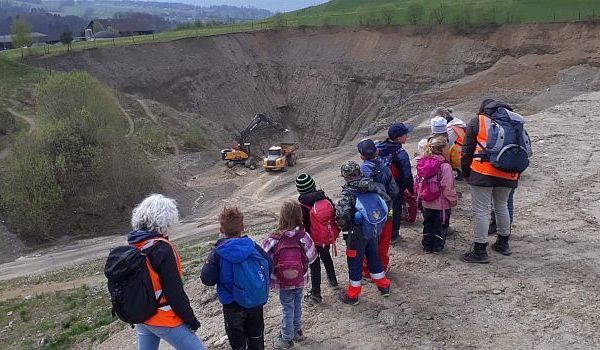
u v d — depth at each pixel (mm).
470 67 60219
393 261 8039
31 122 42438
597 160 13102
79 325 11953
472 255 7777
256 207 30734
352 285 6793
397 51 66312
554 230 8828
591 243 8242
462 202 10672
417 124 45312
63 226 30859
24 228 29953
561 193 10742
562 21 58156
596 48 53344
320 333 6355
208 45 70250
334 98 68000
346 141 64000
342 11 88562
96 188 32688
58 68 58719
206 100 65938
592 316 6254
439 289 7086
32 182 30594
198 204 33188
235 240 5078
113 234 30922
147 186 34219
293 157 38562
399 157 8094
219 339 6785
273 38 74812
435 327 6270
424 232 8188
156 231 4602
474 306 6641
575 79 50656
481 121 7082
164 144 45500
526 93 50094
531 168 12711
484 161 7117
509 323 6254
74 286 18625
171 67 65500
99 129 35500
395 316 6535
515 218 9523
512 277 7293
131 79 62000
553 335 5961
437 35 64750
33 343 12086
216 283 5172
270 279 5805
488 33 61406
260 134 61781
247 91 69500
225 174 39562
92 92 39562
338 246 9297
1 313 15961
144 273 4414
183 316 4613
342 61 69562
